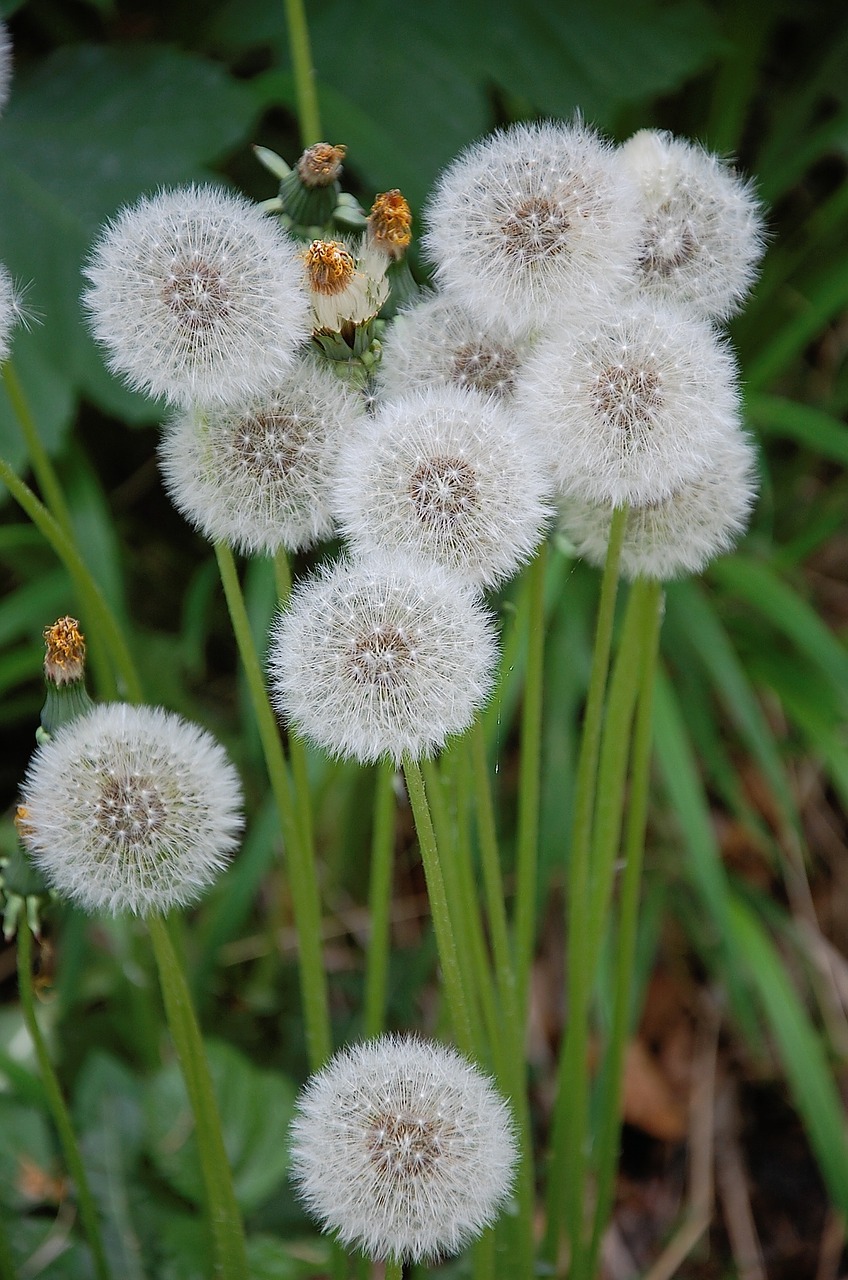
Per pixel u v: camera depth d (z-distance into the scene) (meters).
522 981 0.86
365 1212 0.78
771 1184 1.03
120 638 0.85
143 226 0.80
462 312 0.82
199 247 0.79
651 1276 1.00
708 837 0.98
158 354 0.79
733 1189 1.03
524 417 0.80
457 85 1.04
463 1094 0.79
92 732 0.80
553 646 1.02
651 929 1.03
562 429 0.79
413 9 1.06
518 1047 0.84
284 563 0.81
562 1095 0.88
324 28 1.05
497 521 0.78
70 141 1.02
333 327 0.80
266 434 0.80
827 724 1.04
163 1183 0.94
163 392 0.80
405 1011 1.02
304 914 0.84
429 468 0.78
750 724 1.01
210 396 0.79
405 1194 0.78
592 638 1.04
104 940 1.03
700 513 0.82
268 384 0.80
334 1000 1.05
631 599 0.83
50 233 1.01
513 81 1.05
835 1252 1.02
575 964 0.86
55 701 0.81
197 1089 0.82
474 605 0.78
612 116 1.06
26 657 1.01
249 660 0.81
